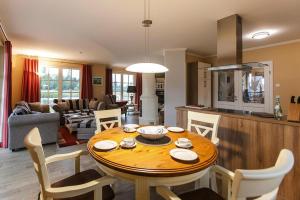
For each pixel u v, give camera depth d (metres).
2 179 2.41
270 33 3.50
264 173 0.73
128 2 2.28
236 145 2.36
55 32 3.47
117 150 1.49
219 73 5.59
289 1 2.23
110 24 3.03
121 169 1.19
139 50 4.93
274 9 2.46
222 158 2.52
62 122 5.63
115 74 9.12
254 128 2.17
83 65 7.42
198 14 2.61
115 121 2.57
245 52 4.87
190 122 2.41
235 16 2.61
